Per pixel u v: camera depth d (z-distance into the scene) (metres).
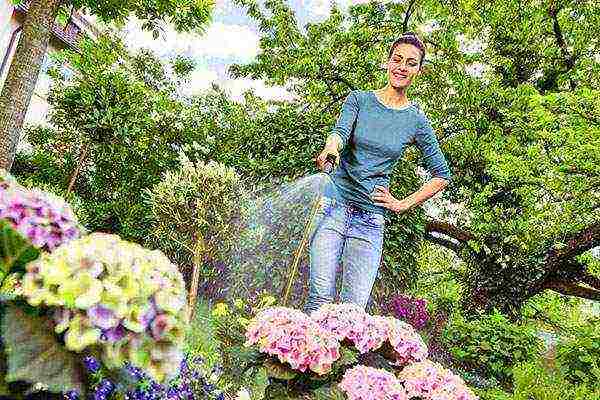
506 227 10.09
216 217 6.90
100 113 9.98
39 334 1.14
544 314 11.80
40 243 1.32
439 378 2.35
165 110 11.41
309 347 2.20
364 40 12.12
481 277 10.73
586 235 9.95
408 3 12.25
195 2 8.41
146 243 9.16
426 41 12.27
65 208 1.40
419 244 8.18
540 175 8.61
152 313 1.17
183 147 11.23
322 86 11.80
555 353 6.12
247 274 6.91
